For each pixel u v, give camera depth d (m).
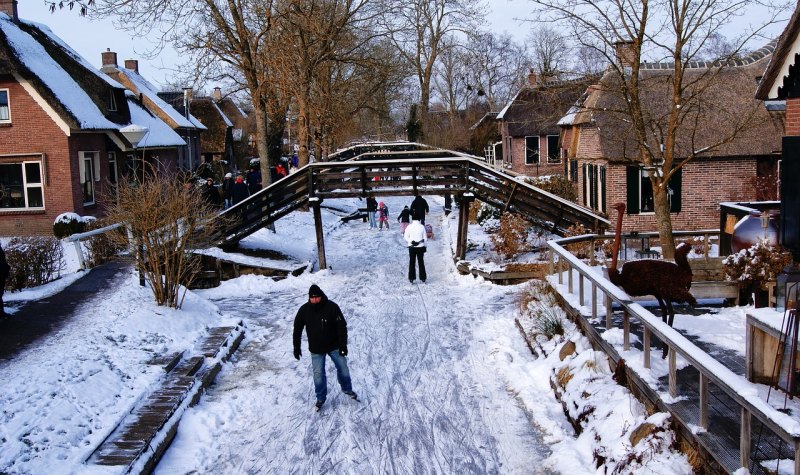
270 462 8.65
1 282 12.91
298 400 10.70
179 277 14.25
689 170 24.25
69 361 10.45
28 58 28.25
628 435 7.39
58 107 27.62
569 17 15.00
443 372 11.67
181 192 15.38
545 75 16.69
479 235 26.00
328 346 10.26
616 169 24.38
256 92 27.12
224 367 12.37
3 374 9.75
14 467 7.36
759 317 6.98
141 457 8.19
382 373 11.73
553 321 12.09
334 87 40.19
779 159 23.75
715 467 6.27
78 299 14.67
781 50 11.29
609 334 9.76
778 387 6.86
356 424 9.69
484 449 8.73
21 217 28.42
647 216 24.61
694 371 8.10
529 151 47.72
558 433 8.84
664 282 9.08
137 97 42.44
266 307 17.23
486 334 13.76
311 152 49.47
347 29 33.50
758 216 11.80
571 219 20.55
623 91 14.63
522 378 10.91
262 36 28.48
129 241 14.29
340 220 35.34
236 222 21.30
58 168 28.25
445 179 20.73
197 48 25.25
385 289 18.58
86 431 8.55
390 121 57.59
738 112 23.61
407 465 8.41
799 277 8.41
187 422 9.73
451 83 71.50
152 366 11.05
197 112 60.44
